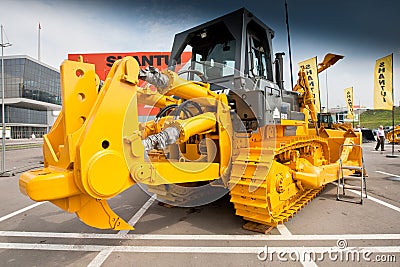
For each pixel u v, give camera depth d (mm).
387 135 17406
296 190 4309
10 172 8625
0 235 3672
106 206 2537
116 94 2297
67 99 2311
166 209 4688
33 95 47469
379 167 9328
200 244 3268
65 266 2809
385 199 5246
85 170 2059
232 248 3148
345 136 6652
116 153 2244
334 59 7020
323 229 3689
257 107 3516
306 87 5773
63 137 2518
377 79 11820
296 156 4309
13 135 45719
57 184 2037
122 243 3336
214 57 4730
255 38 4727
